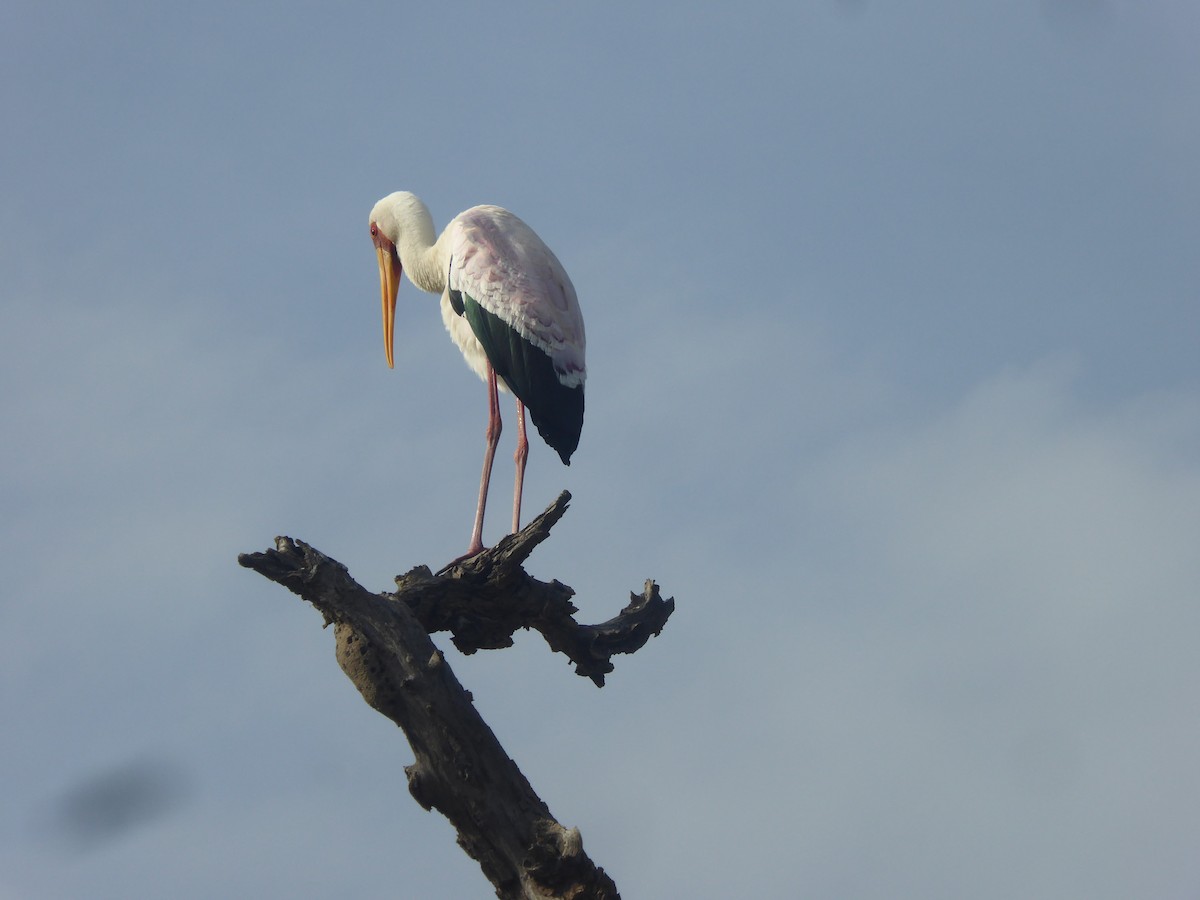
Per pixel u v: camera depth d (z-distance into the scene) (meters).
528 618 13.39
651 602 14.47
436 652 11.12
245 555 10.97
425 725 10.89
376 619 11.08
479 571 12.96
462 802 10.86
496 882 10.91
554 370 16.55
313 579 11.02
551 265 17.16
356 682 10.98
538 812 10.93
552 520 12.71
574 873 10.72
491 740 11.01
